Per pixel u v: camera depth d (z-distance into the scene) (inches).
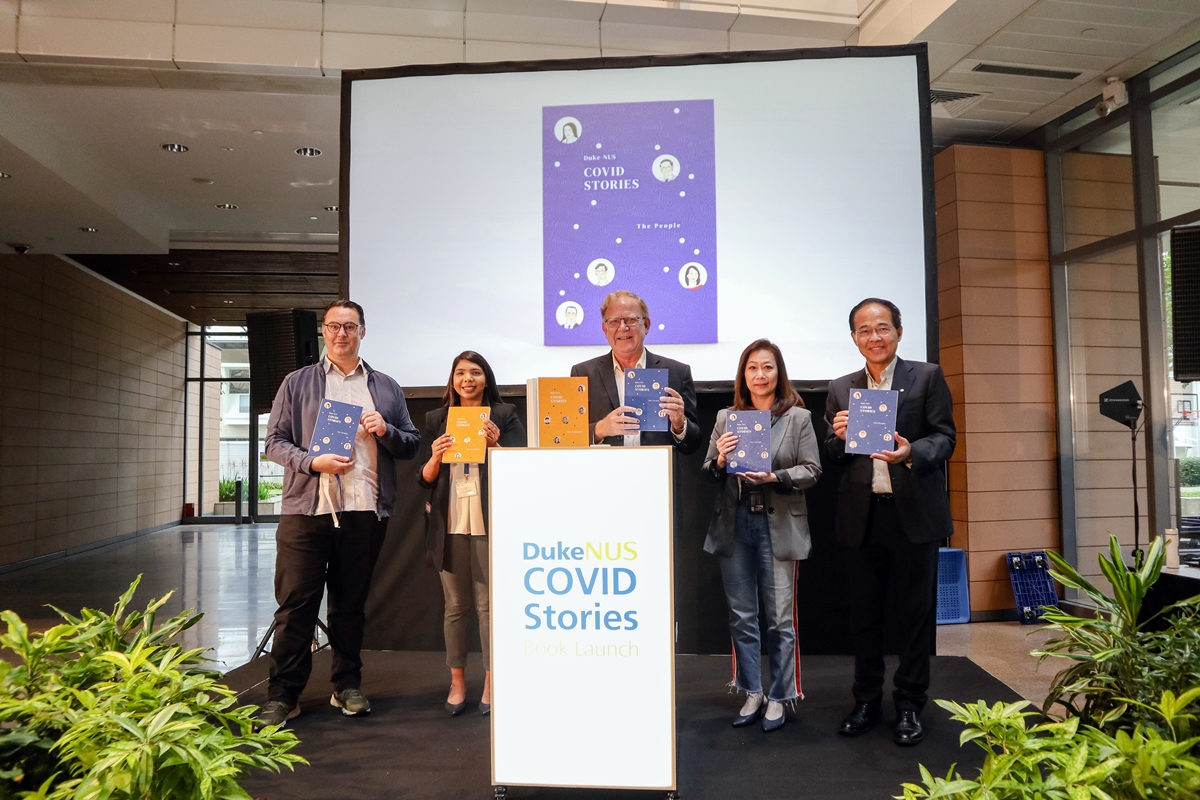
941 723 114.6
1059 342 225.5
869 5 183.6
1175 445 196.7
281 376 237.0
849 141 153.0
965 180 226.7
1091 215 218.7
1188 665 77.5
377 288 157.0
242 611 237.6
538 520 84.4
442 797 90.5
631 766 82.0
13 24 171.8
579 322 153.9
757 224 153.1
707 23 184.7
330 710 123.0
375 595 161.9
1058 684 86.9
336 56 176.2
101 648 77.6
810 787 92.9
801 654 156.2
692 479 157.6
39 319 382.6
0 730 64.0
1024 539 222.4
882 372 114.1
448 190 157.3
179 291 434.9
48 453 388.8
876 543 110.7
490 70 157.9
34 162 223.5
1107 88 202.2
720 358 152.1
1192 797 57.0
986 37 179.2
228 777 63.1
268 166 254.8
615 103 156.1
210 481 609.9
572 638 83.3
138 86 185.0
